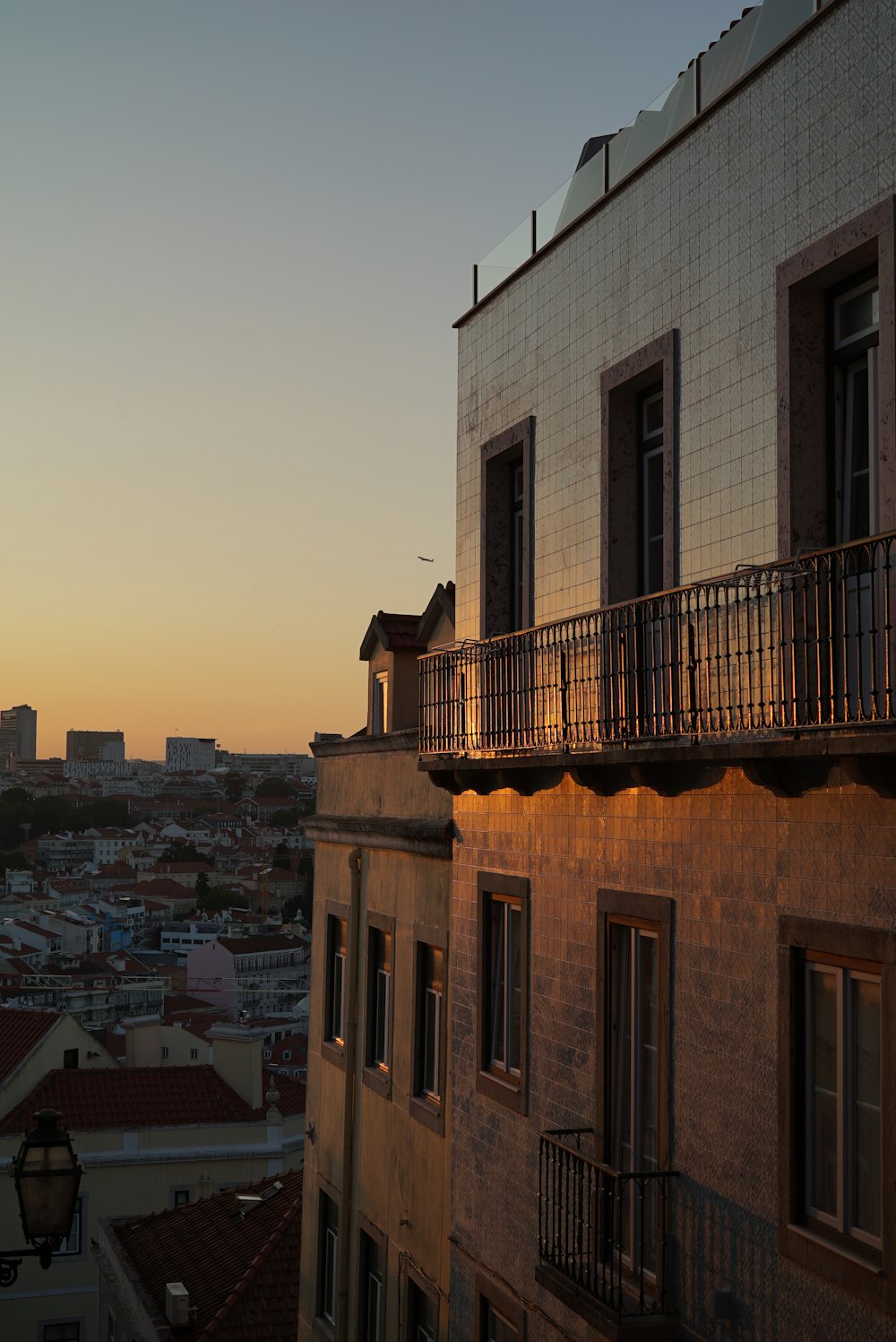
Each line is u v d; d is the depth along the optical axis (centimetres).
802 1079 865
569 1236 1143
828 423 925
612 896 1114
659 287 1118
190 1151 4372
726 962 945
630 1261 1063
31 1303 4144
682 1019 995
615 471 1194
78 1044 4712
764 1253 885
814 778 855
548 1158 1193
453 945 1470
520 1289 1255
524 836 1305
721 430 1013
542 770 1263
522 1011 1281
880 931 787
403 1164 1620
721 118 1029
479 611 1473
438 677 1509
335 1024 2003
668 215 1106
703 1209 954
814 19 912
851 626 844
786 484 922
